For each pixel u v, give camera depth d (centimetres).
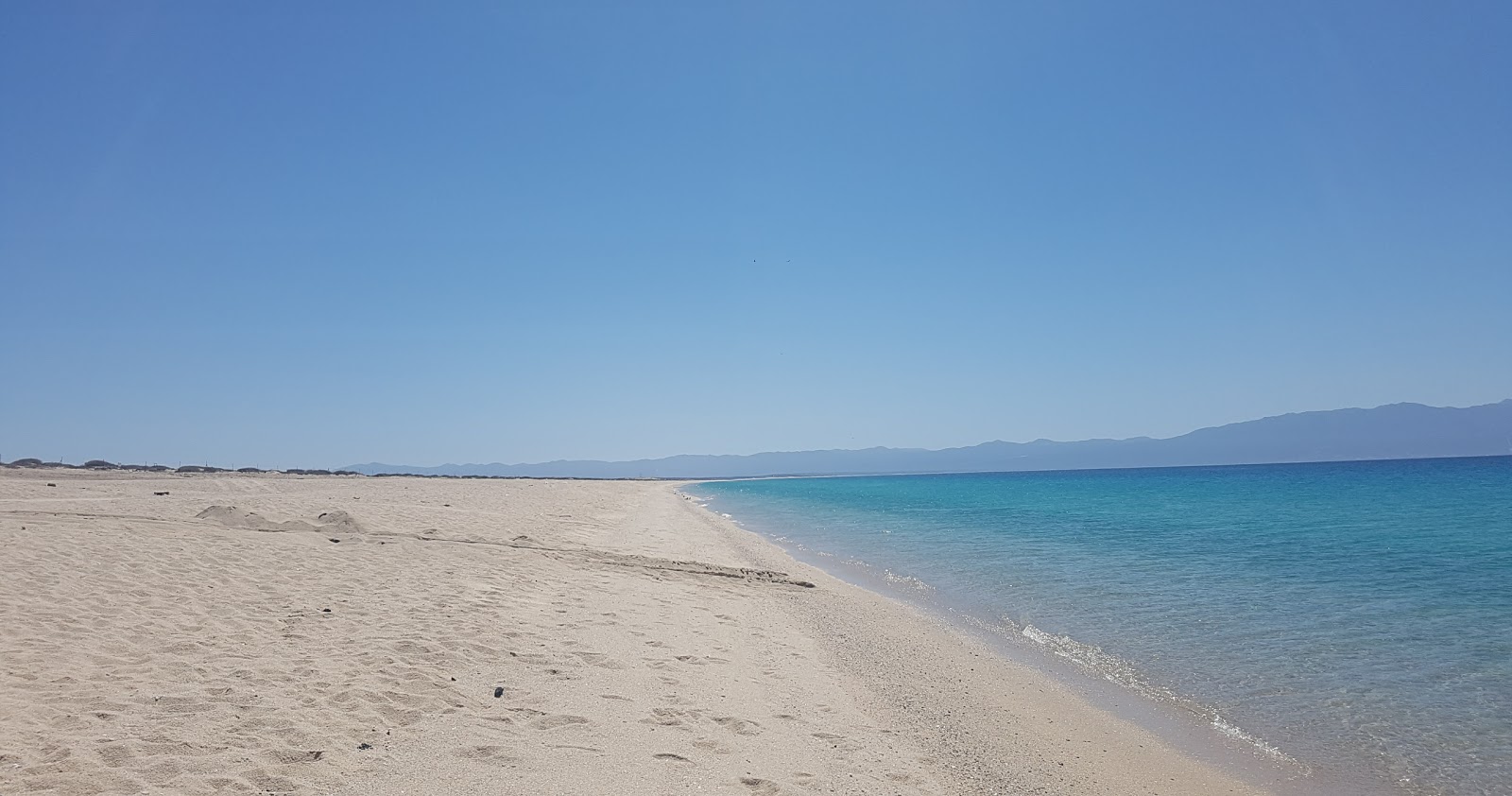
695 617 1087
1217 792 625
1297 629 1188
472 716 611
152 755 487
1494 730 759
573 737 586
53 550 1155
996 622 1252
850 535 2873
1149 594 1499
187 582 1009
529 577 1255
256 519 1642
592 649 841
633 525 2758
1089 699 860
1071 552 2191
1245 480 8806
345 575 1140
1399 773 666
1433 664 987
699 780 530
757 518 4022
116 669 656
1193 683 920
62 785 437
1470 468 11112
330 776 481
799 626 1129
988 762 654
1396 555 2058
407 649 769
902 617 1265
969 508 4709
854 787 558
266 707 588
